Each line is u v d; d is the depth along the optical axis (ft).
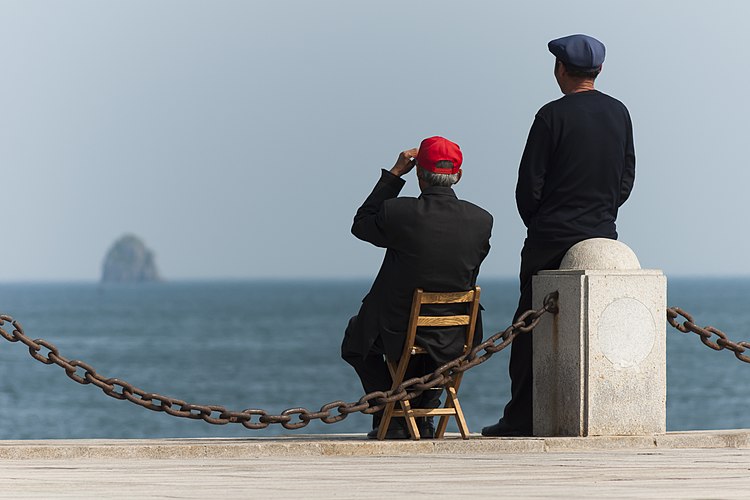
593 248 76.43
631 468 65.05
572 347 76.02
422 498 54.03
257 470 64.39
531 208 78.95
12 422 375.04
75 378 74.49
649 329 76.23
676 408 392.06
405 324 75.36
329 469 64.75
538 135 78.02
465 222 74.79
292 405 421.18
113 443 73.46
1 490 56.90
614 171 78.74
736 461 68.13
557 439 73.77
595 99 78.84
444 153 75.61
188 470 64.49
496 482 59.57
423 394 79.15
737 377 513.45
